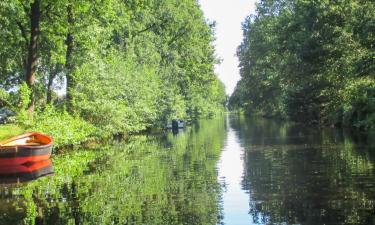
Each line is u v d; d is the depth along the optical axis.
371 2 32.06
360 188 11.04
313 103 42.28
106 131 30.81
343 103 36.62
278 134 31.69
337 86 38.72
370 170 13.48
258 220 8.70
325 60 39.22
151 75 43.78
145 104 38.38
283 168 15.03
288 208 9.50
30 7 26.05
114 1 31.47
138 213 9.53
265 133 33.88
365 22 31.27
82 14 28.22
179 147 25.06
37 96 30.16
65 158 20.67
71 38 29.98
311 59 39.88
